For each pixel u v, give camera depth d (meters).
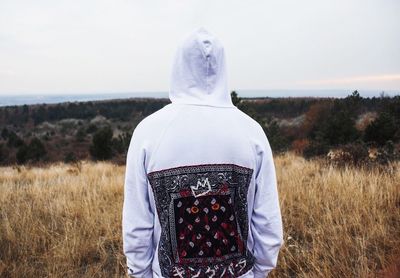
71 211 4.29
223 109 1.22
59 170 10.64
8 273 2.84
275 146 13.77
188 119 1.18
